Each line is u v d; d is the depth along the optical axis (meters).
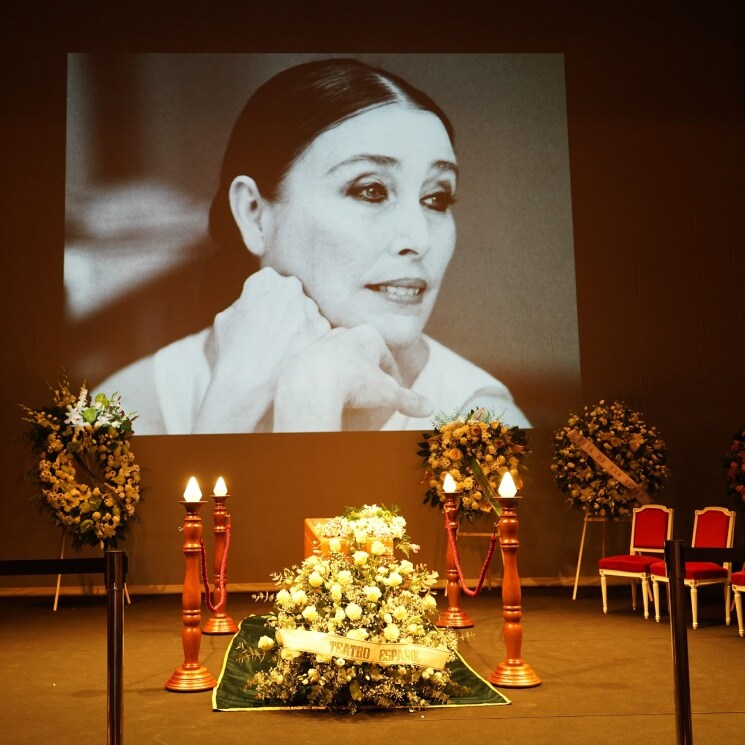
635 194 8.91
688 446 8.65
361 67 8.82
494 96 8.91
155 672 4.83
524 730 3.60
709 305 8.83
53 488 7.33
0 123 8.59
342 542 4.91
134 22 8.77
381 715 3.85
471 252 8.66
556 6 9.07
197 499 4.47
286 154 8.65
